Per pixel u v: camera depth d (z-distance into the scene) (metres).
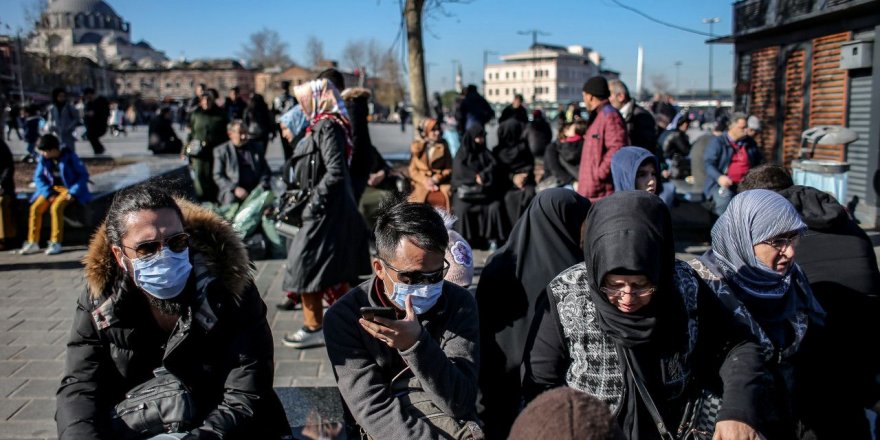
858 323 3.05
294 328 5.50
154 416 2.40
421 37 12.26
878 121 9.51
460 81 63.38
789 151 13.08
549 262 2.75
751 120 8.40
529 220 2.81
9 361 4.79
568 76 121.12
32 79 37.66
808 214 3.17
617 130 5.49
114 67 101.06
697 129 37.72
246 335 2.50
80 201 8.29
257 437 2.49
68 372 2.47
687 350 2.30
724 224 2.71
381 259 2.33
